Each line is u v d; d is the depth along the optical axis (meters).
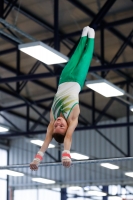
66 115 8.64
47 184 32.34
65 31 19.88
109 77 24.47
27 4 17.52
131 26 19.19
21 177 32.94
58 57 13.86
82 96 26.62
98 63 22.28
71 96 8.84
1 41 19.86
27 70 22.53
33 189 32.81
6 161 32.69
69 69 9.33
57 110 8.77
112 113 29.84
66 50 21.06
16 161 32.62
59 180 32.25
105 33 19.80
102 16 16.14
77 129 24.52
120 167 27.42
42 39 20.20
